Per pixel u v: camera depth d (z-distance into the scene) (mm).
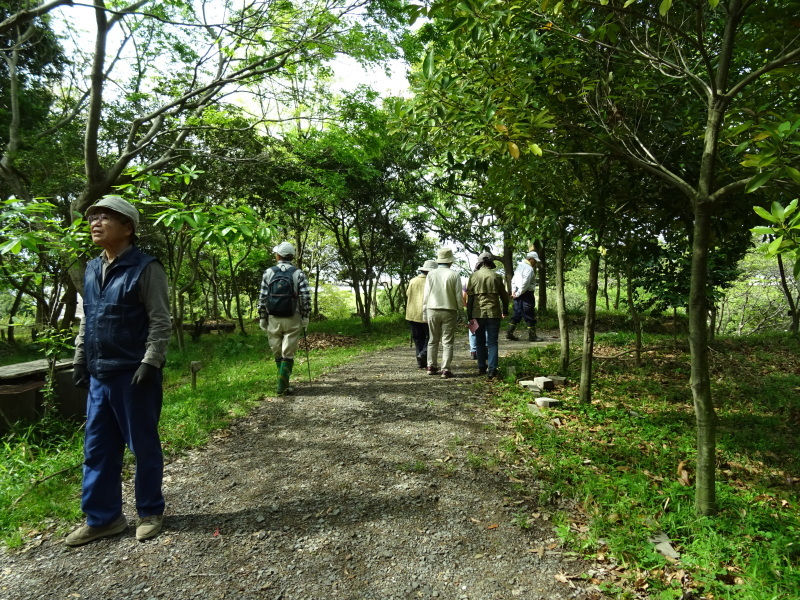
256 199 12312
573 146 4340
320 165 11719
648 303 7953
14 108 9398
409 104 3465
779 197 3275
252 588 2447
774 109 3303
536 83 3566
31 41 10742
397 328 14961
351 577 2537
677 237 5480
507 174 4133
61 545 2807
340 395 6008
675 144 4102
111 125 10219
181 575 2539
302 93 8852
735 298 17500
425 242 17828
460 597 2387
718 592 2375
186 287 11828
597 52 3643
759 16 2652
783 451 4410
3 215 3336
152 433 2875
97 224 2729
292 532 2949
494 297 6586
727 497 3289
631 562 2617
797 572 2467
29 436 4391
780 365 7621
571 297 24062
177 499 3365
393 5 7727
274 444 4406
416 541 2855
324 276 24953
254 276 21812
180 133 9516
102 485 2836
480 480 3598
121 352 2738
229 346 11211
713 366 7383
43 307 8117
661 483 3572
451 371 7070
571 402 5484
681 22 3434
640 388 6191
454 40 3219
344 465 3908
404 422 4906
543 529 2973
